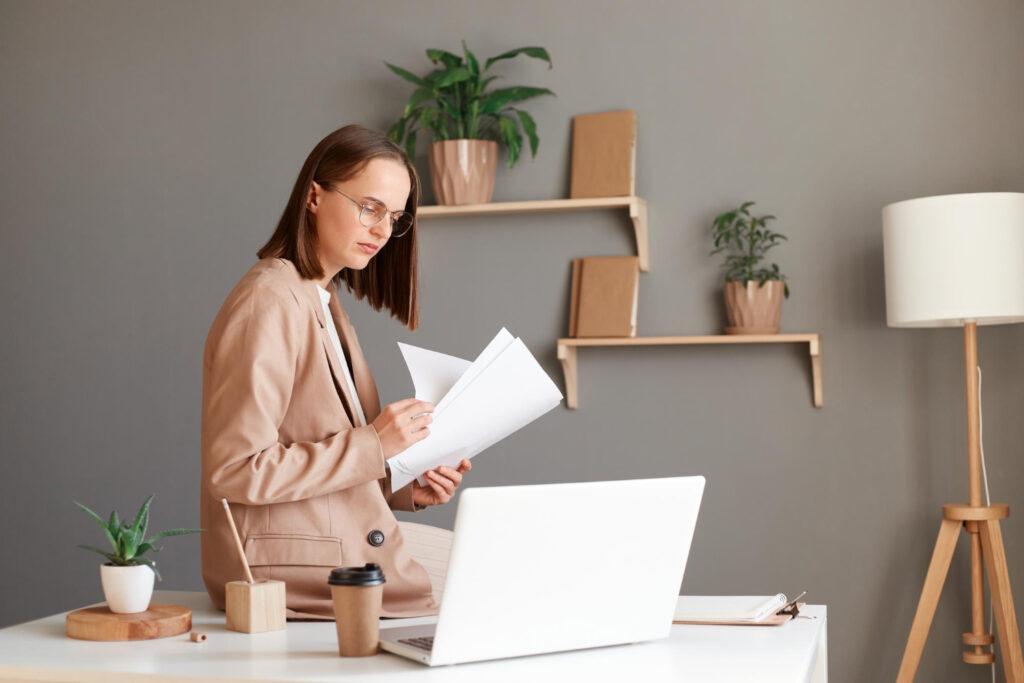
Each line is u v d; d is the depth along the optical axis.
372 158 1.63
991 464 3.11
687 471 3.33
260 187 3.67
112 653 1.26
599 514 1.25
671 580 1.33
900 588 3.16
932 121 3.18
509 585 1.21
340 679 1.13
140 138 3.78
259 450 1.46
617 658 1.24
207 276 3.70
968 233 2.71
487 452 3.47
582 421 3.40
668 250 3.36
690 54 3.36
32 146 3.85
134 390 3.74
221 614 1.55
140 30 3.79
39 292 3.82
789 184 3.27
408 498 1.79
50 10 3.87
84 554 3.75
